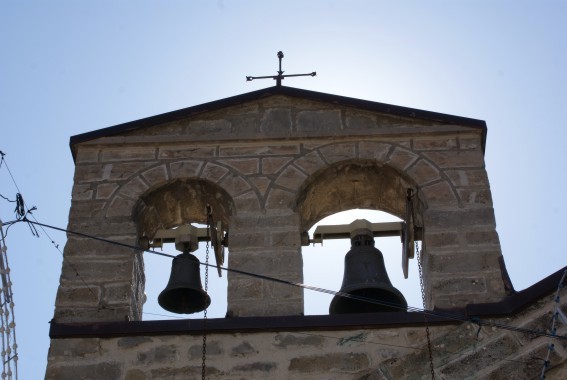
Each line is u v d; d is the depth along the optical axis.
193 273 16.05
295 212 16.17
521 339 14.27
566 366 14.02
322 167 16.56
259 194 16.31
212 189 16.53
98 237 15.94
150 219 16.77
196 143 16.95
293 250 15.71
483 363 14.14
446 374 14.10
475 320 14.45
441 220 15.94
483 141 17.02
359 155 16.67
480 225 15.88
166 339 14.70
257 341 14.62
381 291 15.74
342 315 14.75
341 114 17.36
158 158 16.81
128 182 16.55
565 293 14.55
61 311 15.16
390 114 17.22
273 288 15.32
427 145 16.83
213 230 16.28
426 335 14.55
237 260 15.60
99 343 14.69
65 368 14.49
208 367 14.44
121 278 15.49
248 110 17.48
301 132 17.03
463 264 15.44
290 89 17.59
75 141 16.98
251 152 16.81
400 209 17.03
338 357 14.45
